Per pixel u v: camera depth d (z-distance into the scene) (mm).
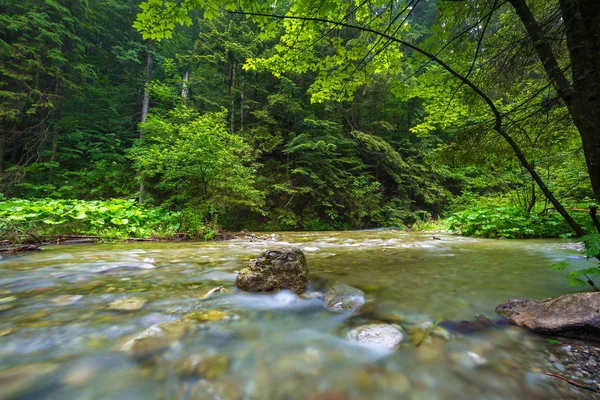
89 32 16812
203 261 3836
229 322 1719
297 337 1527
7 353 1321
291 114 15578
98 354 1323
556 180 8641
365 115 18656
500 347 1400
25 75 13023
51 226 6426
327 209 15922
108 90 17688
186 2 2674
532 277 2826
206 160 8688
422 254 4445
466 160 4367
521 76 3854
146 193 12930
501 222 7270
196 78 15711
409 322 1711
